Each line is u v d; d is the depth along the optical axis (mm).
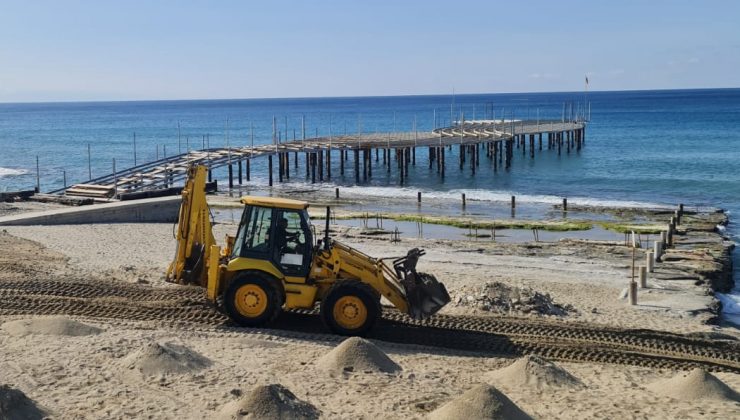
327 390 10797
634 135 87812
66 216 27359
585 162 61906
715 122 107062
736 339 15867
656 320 17094
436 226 33406
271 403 9539
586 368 12852
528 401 10828
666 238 28000
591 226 32906
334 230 30109
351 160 70938
